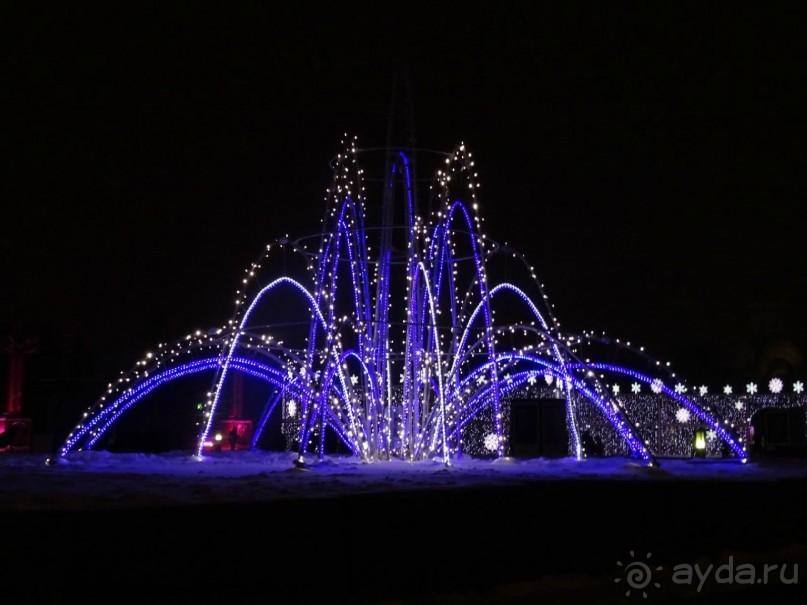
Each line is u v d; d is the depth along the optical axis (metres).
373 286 21.09
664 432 26.36
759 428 26.69
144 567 9.03
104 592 8.81
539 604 10.33
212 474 14.90
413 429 19.44
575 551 11.95
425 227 19.56
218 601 9.34
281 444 27.81
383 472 15.26
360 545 10.36
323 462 18.05
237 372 28.05
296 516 9.98
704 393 26.72
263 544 9.71
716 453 25.84
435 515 11.00
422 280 20.02
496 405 19.44
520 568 11.45
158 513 9.20
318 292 19.59
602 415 26.33
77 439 19.73
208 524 9.43
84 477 14.12
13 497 10.48
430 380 19.69
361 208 19.75
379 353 19.28
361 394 20.50
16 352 26.86
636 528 12.42
